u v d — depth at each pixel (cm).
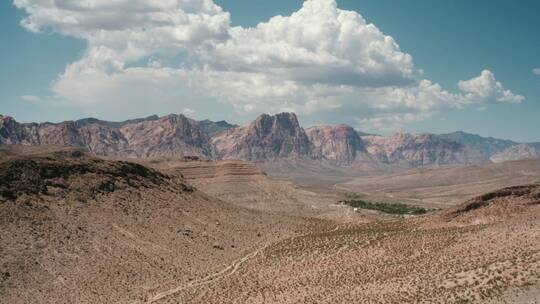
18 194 11606
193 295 9781
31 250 10275
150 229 12912
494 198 11938
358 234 11912
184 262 11806
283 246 12425
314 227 15200
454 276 7594
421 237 10019
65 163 13538
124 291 9994
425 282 7738
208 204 16138
